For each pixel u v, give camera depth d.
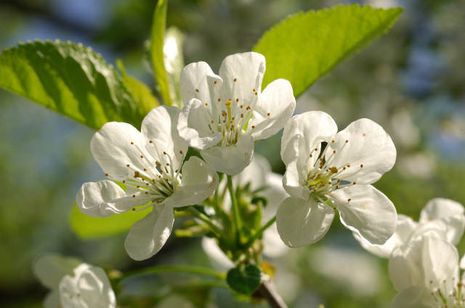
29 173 0.83
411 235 0.28
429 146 0.58
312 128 0.27
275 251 0.33
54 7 0.67
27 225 0.80
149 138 0.27
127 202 0.27
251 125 0.27
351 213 0.27
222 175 0.29
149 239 0.26
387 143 0.27
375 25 0.30
